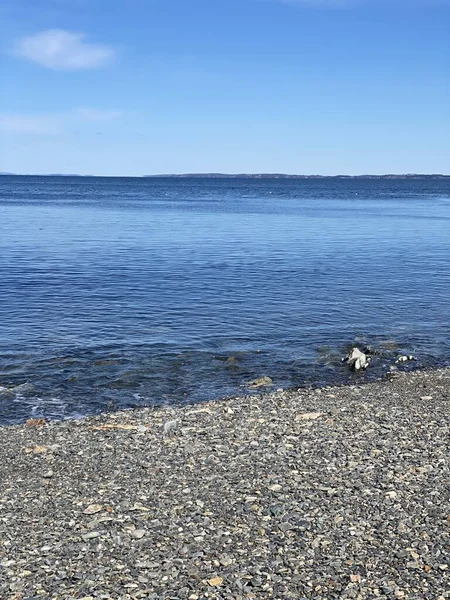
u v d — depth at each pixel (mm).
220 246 49281
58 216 77375
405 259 43188
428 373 18500
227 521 9352
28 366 18750
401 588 7719
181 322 24391
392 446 12336
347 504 9844
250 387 17406
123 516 9523
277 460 11633
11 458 11961
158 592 7668
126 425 13820
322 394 16281
